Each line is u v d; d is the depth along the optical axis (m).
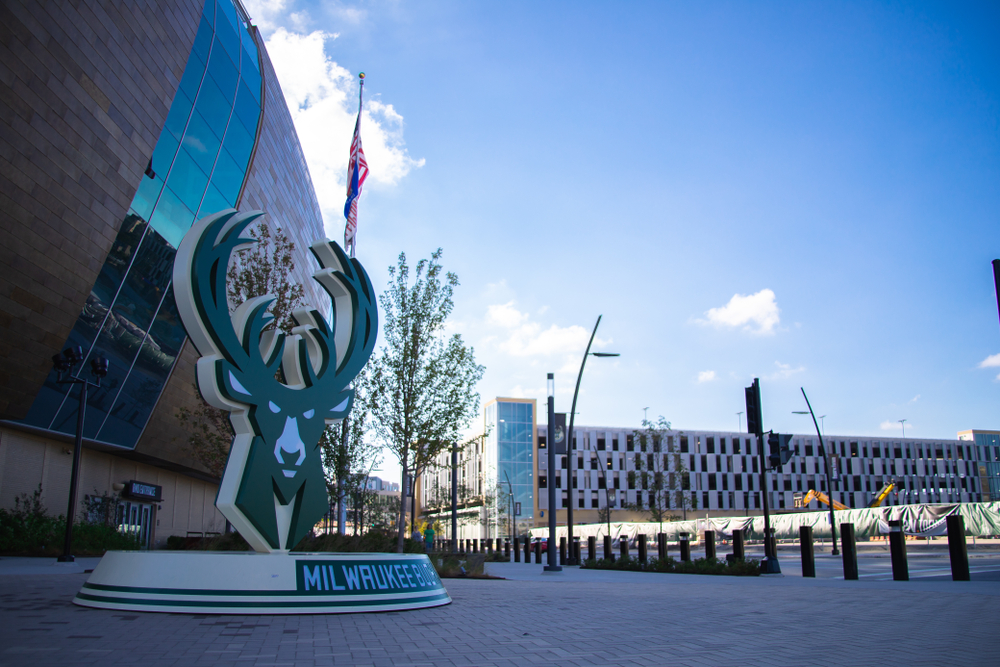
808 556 17.88
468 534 97.94
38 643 6.12
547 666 5.58
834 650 6.47
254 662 5.50
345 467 27.45
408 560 10.42
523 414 94.38
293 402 10.57
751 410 20.36
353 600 9.11
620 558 25.81
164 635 6.77
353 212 30.23
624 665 5.66
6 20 19.86
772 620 8.71
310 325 11.29
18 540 23.59
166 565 8.77
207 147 31.64
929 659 6.01
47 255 23.48
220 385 9.55
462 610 9.77
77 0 21.94
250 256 26.78
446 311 24.09
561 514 96.12
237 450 9.89
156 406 32.62
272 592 8.70
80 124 23.12
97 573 9.26
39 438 28.08
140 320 29.39
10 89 20.50
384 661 5.66
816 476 106.31
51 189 22.80
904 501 107.56
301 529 10.30
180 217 30.42
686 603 10.91
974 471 113.69
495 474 90.94
